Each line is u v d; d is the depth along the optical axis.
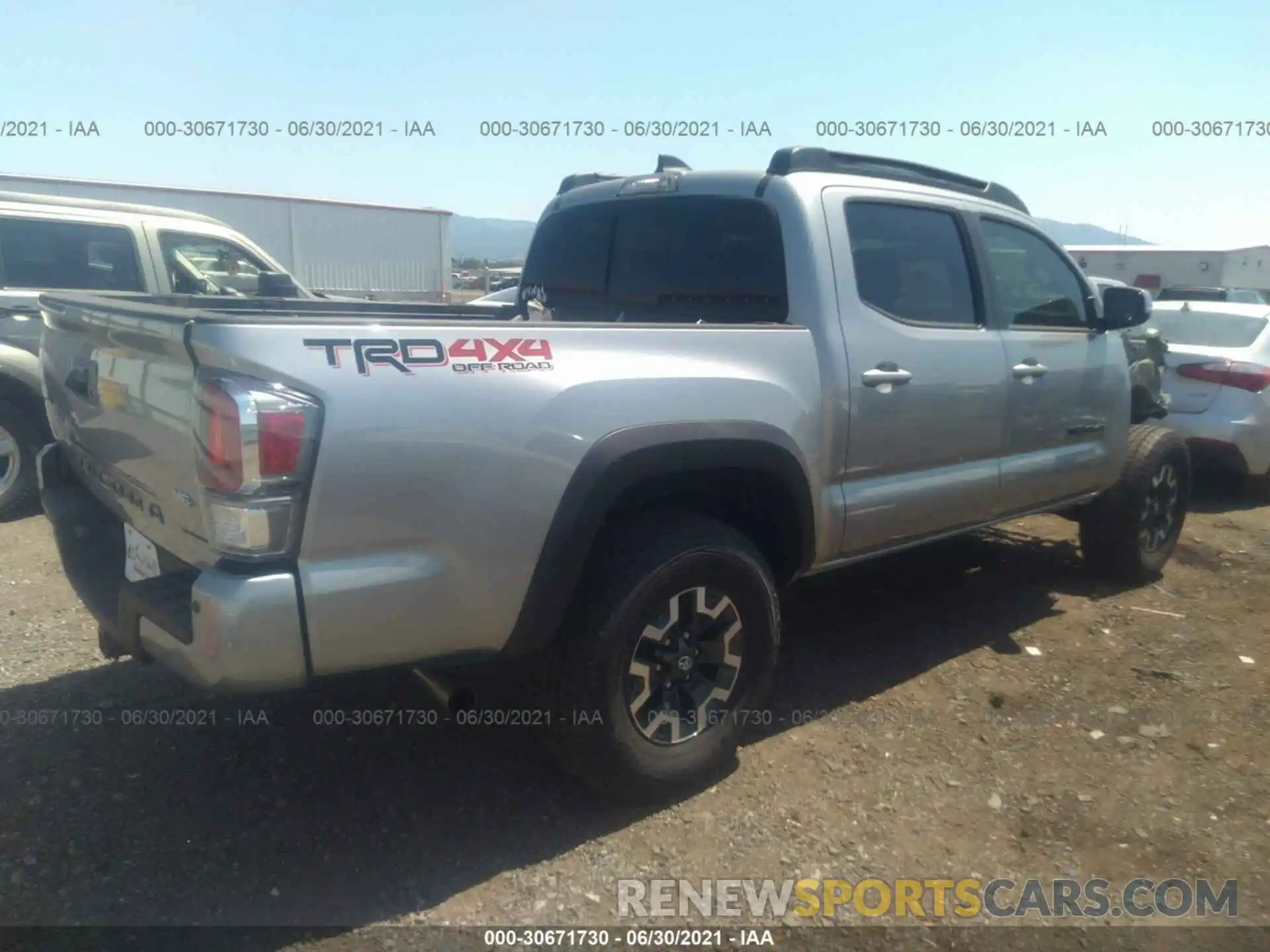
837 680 4.14
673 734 3.18
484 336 2.74
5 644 4.26
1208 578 5.69
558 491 2.80
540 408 2.77
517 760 3.46
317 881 2.79
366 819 3.08
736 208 3.83
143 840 2.93
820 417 3.54
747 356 3.32
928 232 4.12
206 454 2.40
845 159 3.97
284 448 2.39
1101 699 4.02
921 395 3.90
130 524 3.06
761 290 3.71
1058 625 4.82
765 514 3.58
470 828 3.05
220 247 7.70
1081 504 5.29
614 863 2.90
